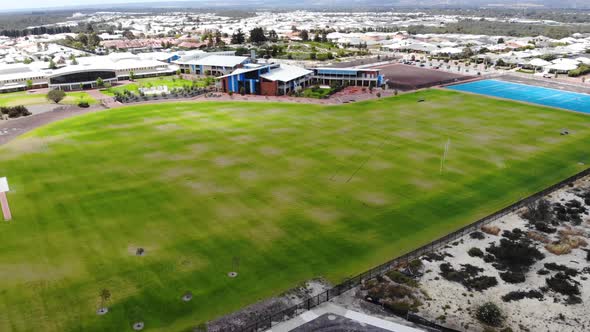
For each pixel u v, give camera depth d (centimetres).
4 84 14700
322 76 15562
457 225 5694
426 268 4806
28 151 8350
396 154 8144
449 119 10556
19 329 3912
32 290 4419
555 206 6244
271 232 5481
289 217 5847
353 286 4494
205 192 6569
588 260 4981
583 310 4188
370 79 14900
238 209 6059
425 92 13825
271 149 8388
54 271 4722
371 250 5128
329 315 4084
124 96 13038
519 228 5656
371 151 8294
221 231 5500
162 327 3944
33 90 14938
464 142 8844
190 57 19425
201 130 9612
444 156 7994
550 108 11719
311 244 5231
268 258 4950
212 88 14562
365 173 7275
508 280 4609
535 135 9338
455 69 18562
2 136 9338
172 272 4694
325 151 8281
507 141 8931
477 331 3906
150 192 6569
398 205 6200
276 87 13550
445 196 6488
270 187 6744
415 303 4250
